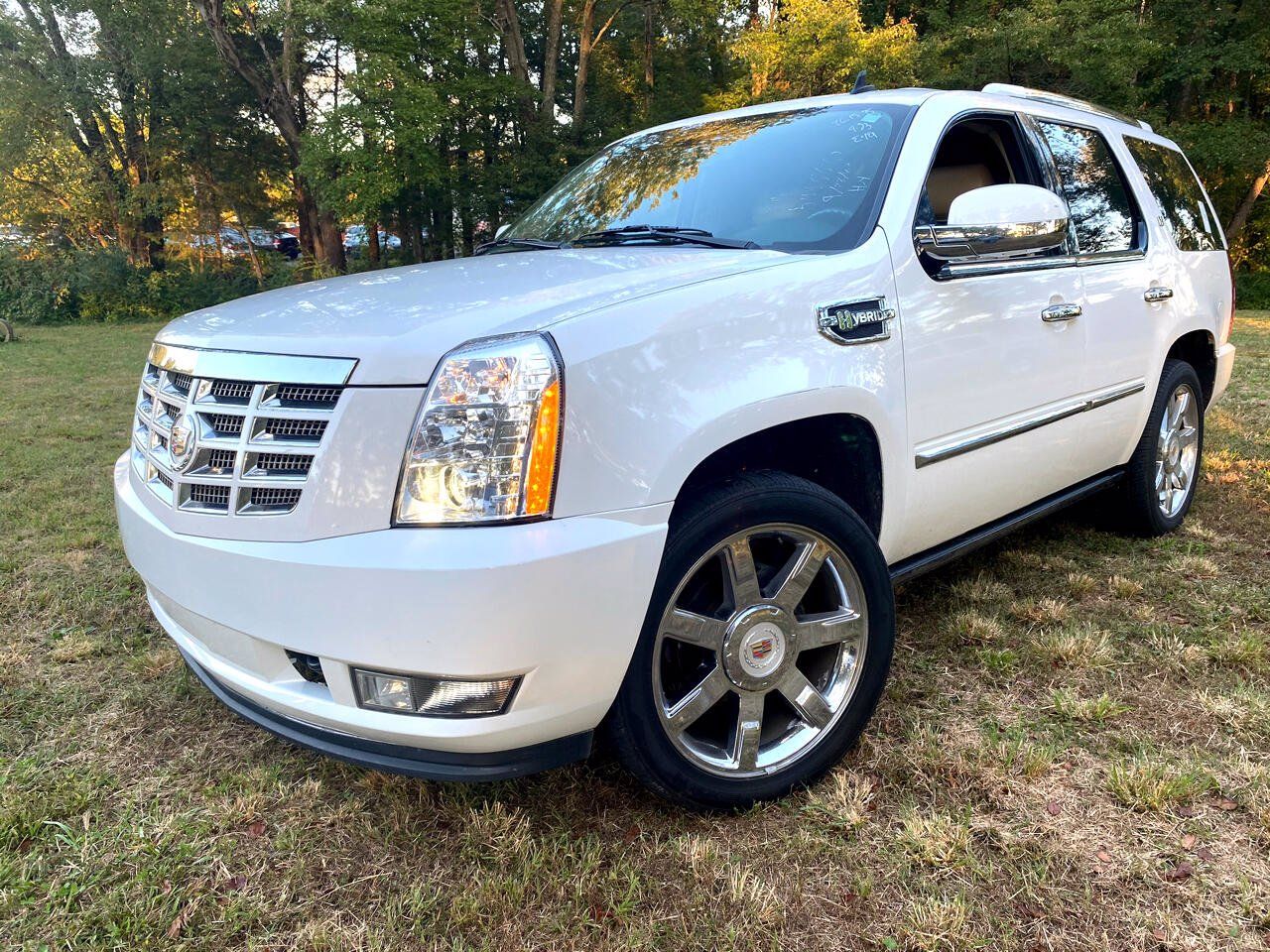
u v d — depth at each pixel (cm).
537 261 240
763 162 278
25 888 186
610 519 169
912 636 294
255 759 236
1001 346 260
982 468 262
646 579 174
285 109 2169
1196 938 163
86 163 2417
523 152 2325
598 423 168
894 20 2261
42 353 1313
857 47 1738
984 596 322
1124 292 321
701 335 187
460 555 157
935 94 279
